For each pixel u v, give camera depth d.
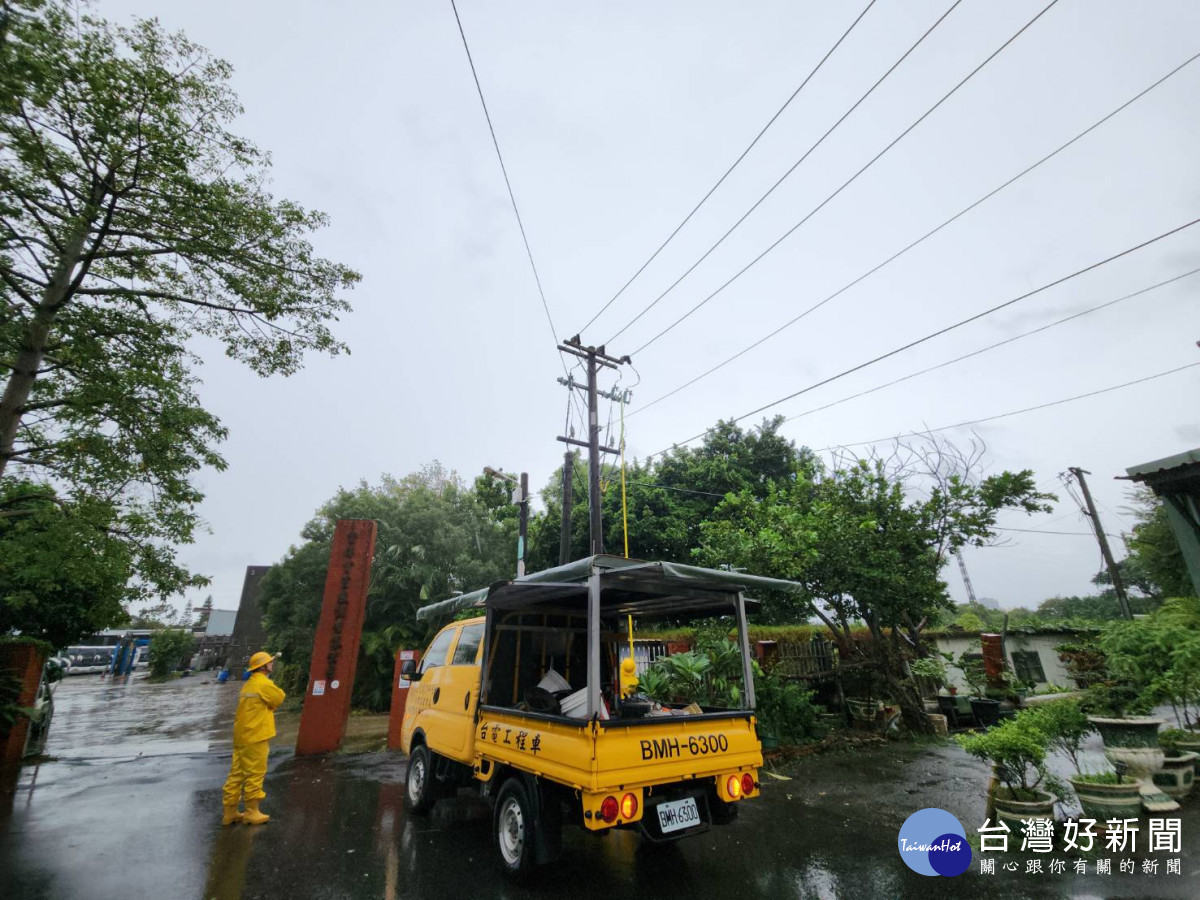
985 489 9.95
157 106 6.66
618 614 6.42
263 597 23.95
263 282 8.20
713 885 4.28
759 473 19.92
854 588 9.85
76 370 7.39
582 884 4.32
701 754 4.40
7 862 4.80
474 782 6.06
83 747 11.40
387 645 18.48
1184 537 6.85
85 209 6.72
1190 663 5.46
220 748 10.90
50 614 10.43
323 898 4.11
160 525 7.75
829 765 8.05
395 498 21.81
